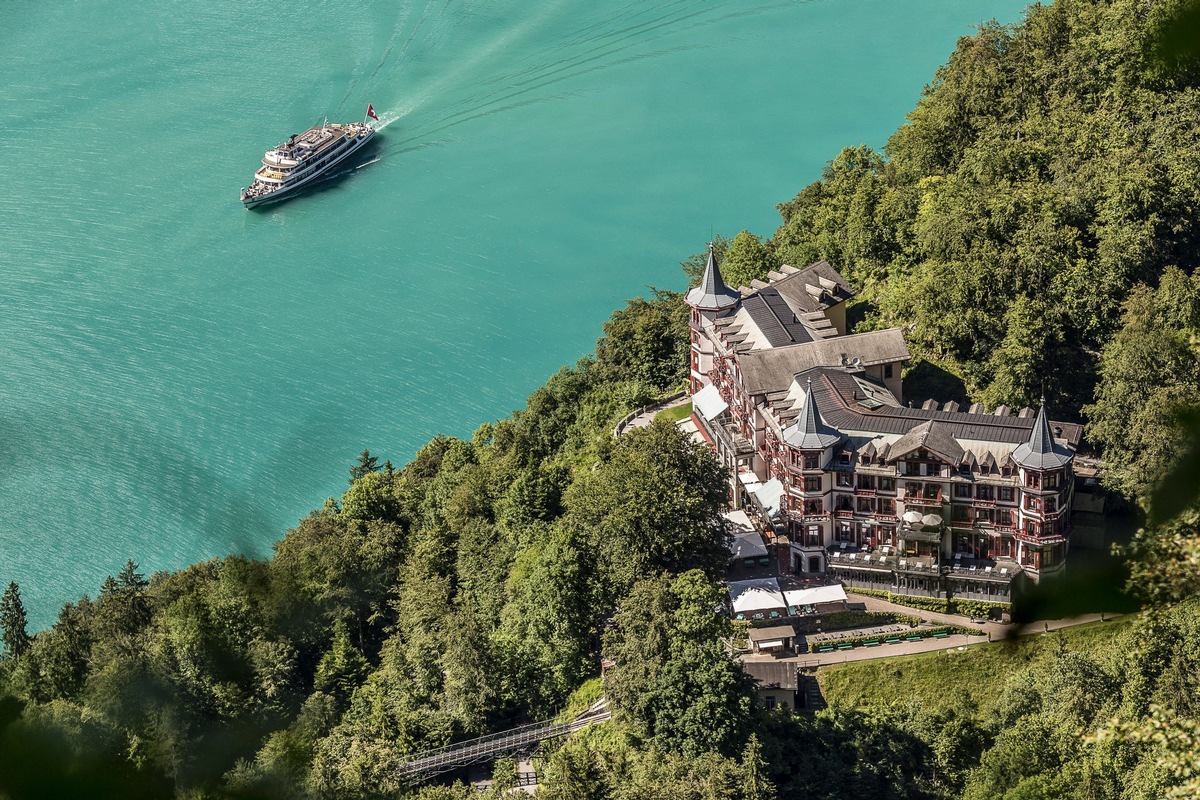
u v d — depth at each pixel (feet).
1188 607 482.69
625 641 557.74
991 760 501.97
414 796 546.26
